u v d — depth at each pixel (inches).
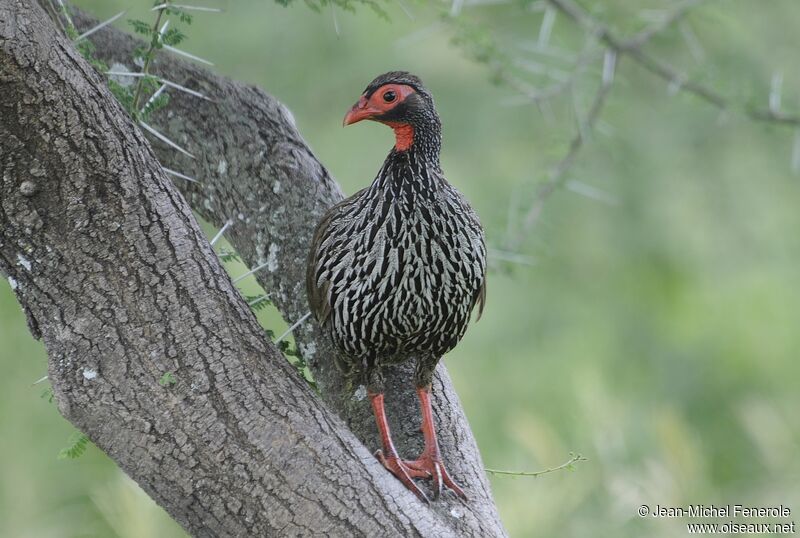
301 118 662.5
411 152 303.3
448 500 304.7
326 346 343.9
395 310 310.8
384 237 304.3
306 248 344.8
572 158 460.8
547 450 434.0
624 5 601.0
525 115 655.1
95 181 238.7
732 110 469.4
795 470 538.9
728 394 698.8
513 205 456.8
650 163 654.5
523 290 690.8
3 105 226.1
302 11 633.0
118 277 243.0
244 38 629.9
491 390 651.5
